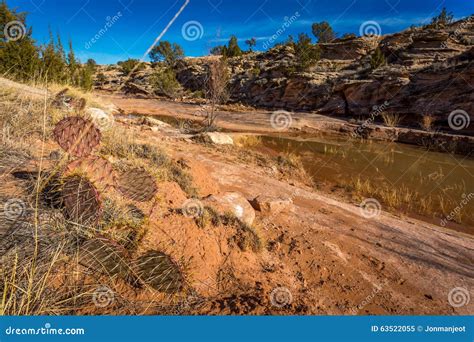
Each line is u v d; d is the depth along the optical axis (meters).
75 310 1.92
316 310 2.74
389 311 3.03
